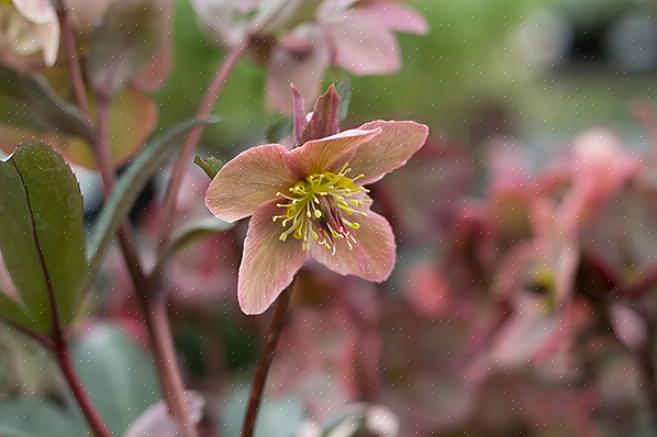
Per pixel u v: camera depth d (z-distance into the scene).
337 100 0.64
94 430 0.69
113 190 0.68
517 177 0.99
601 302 0.85
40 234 0.65
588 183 0.85
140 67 0.72
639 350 0.86
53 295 0.67
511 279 0.90
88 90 0.73
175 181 0.72
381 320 0.92
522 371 0.90
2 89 0.69
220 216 0.64
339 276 0.99
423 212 1.03
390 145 0.65
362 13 0.76
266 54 0.75
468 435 0.90
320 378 0.96
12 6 0.69
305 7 0.73
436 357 0.91
